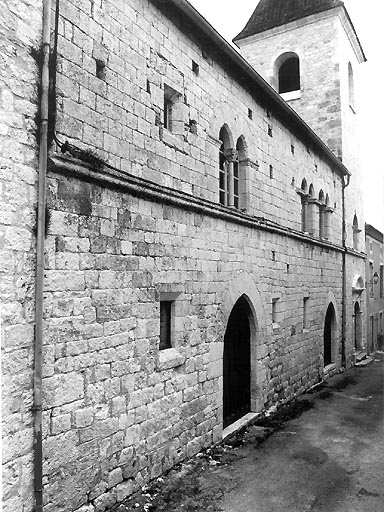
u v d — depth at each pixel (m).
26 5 4.95
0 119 4.58
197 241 8.21
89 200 5.75
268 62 21.08
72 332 5.39
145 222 6.81
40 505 4.77
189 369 7.81
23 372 4.72
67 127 5.48
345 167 18.47
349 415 11.05
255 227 10.58
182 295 7.71
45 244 5.11
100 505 5.68
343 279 18.64
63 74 5.45
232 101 9.82
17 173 4.76
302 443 8.91
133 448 6.32
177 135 7.89
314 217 15.16
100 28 6.07
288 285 12.67
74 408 5.37
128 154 6.52
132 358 6.38
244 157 10.42
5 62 4.67
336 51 19.45
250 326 10.68
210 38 8.60
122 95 6.44
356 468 7.71
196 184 8.30
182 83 7.98
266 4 22.17
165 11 7.52
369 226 24.61
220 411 8.73
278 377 11.83
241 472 7.39
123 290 6.27
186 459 7.59
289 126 13.11
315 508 6.27
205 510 6.10
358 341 21.48
